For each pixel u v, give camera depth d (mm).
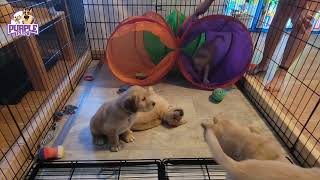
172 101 1943
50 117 1647
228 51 2289
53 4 2303
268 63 2217
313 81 2184
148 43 2416
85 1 2477
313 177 825
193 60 2229
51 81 2014
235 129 1209
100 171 1308
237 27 2055
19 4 1879
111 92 2031
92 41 2635
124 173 1299
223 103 1941
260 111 1846
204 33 2232
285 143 1548
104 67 2477
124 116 1306
